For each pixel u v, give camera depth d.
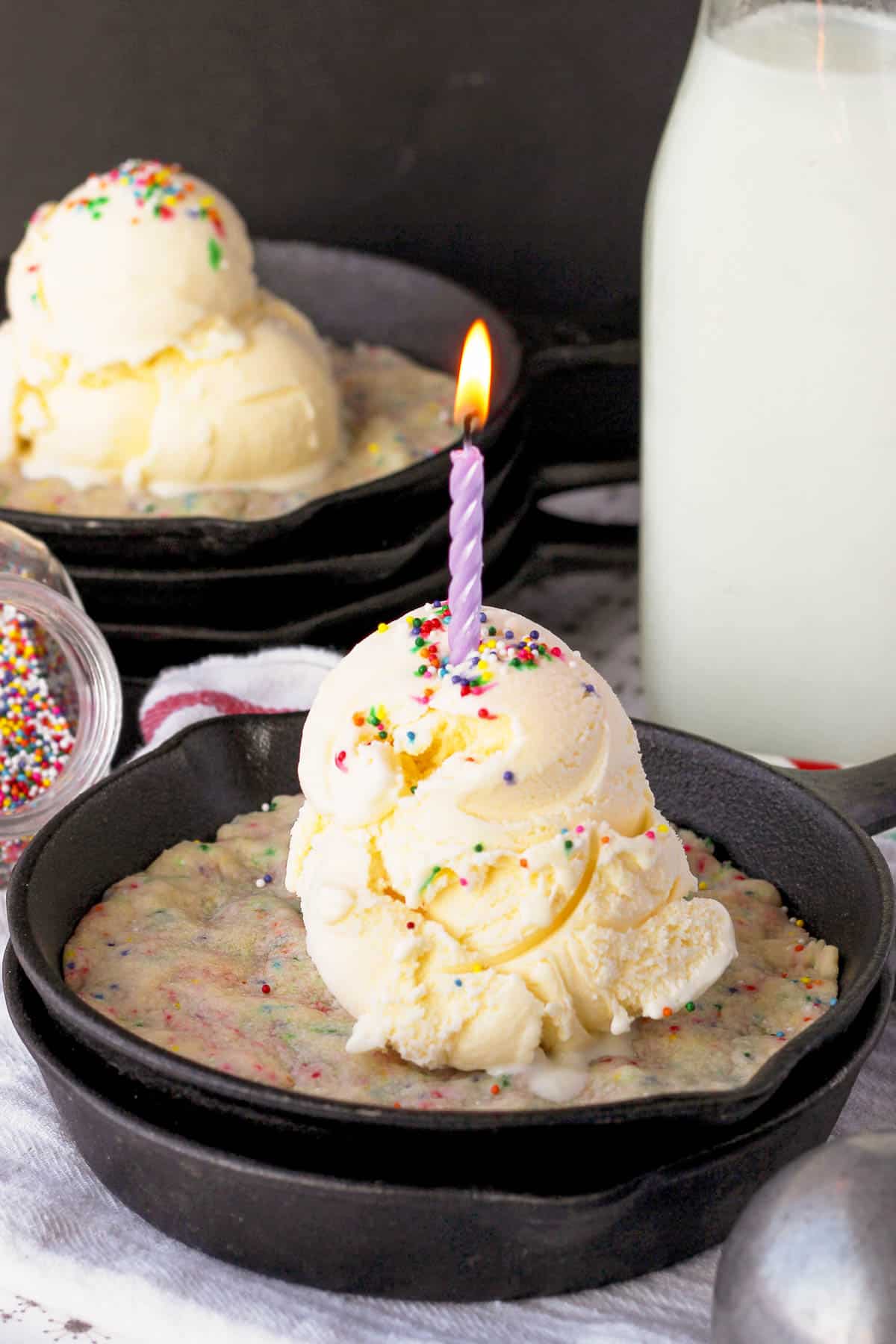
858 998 0.61
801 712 0.79
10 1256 0.61
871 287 0.73
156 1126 0.59
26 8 0.94
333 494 0.79
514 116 0.96
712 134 0.74
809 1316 0.55
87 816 0.67
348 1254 0.60
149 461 0.84
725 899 0.67
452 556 0.62
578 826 0.62
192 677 0.78
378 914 0.62
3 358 0.86
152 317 0.83
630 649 0.89
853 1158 0.57
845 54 0.72
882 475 0.75
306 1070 0.61
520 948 0.62
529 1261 0.60
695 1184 0.59
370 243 1.01
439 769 0.62
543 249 1.00
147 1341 0.60
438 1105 0.60
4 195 1.00
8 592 0.74
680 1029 0.63
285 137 0.98
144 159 0.99
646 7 0.93
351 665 0.64
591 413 0.93
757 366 0.75
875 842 0.71
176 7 0.94
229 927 0.66
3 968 0.63
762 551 0.77
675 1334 0.60
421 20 0.94
